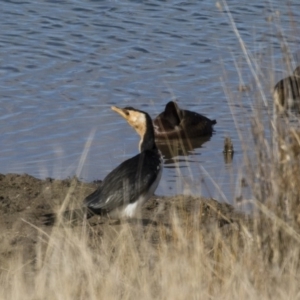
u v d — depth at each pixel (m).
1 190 39.03
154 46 69.38
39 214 35.72
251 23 72.50
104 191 35.03
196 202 38.00
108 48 69.12
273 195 28.55
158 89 61.50
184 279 27.25
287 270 28.00
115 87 61.88
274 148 28.75
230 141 51.31
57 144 52.06
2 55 67.44
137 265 28.53
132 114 37.06
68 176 43.72
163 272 27.48
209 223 34.34
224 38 70.00
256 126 29.03
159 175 36.06
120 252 29.72
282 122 28.80
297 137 28.41
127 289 26.80
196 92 60.66
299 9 70.50
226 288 26.78
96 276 27.62
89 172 47.12
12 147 51.66
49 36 71.69
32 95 60.12
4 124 55.22
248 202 33.69
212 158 50.81
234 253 29.03
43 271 28.45
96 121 55.91
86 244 30.92
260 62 36.81
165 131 55.19
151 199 39.00
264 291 26.83
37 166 48.38
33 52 68.19
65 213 34.66
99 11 77.81
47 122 55.69
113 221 35.12
